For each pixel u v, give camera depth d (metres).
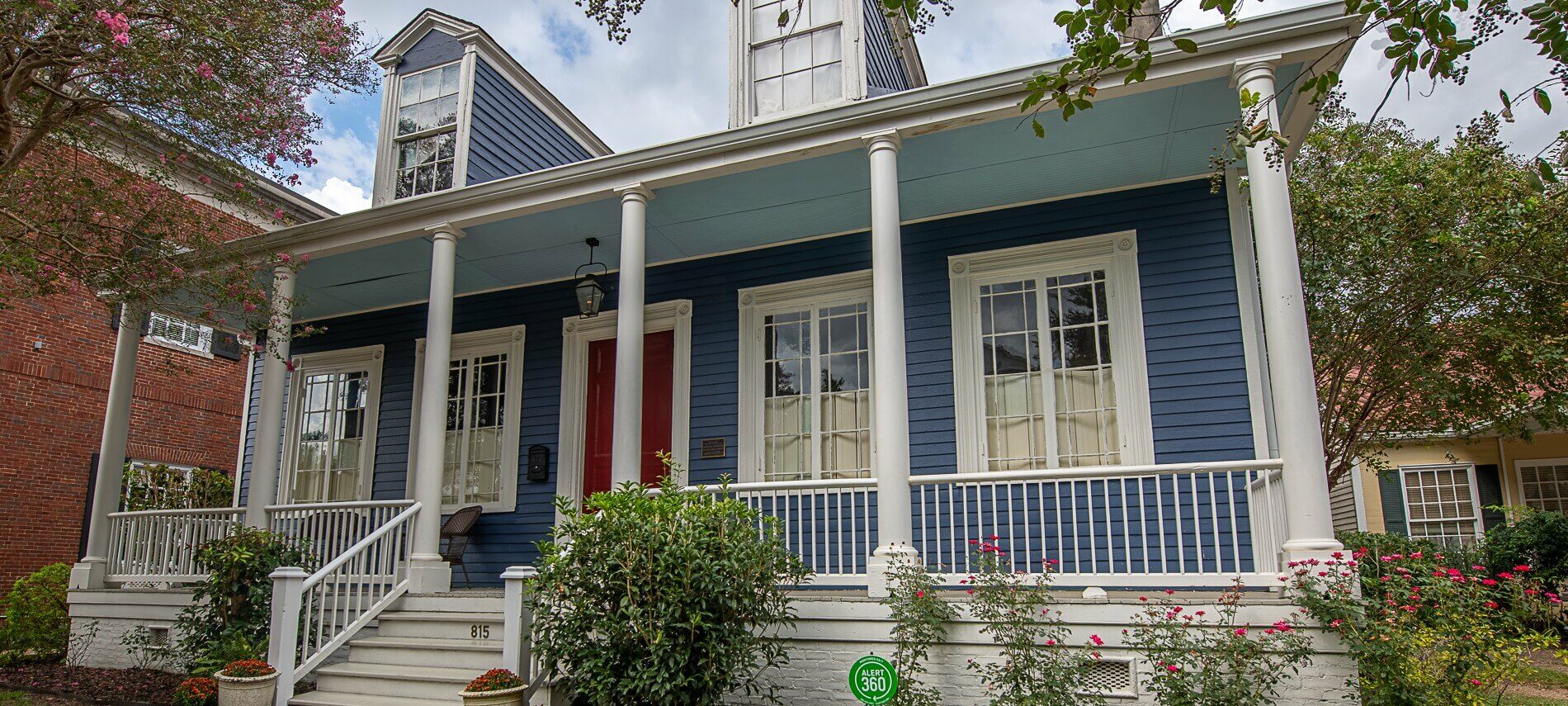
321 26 7.25
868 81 8.09
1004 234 7.79
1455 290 9.25
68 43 6.27
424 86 9.90
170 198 7.61
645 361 9.02
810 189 7.40
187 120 6.95
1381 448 12.34
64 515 12.73
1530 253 8.75
